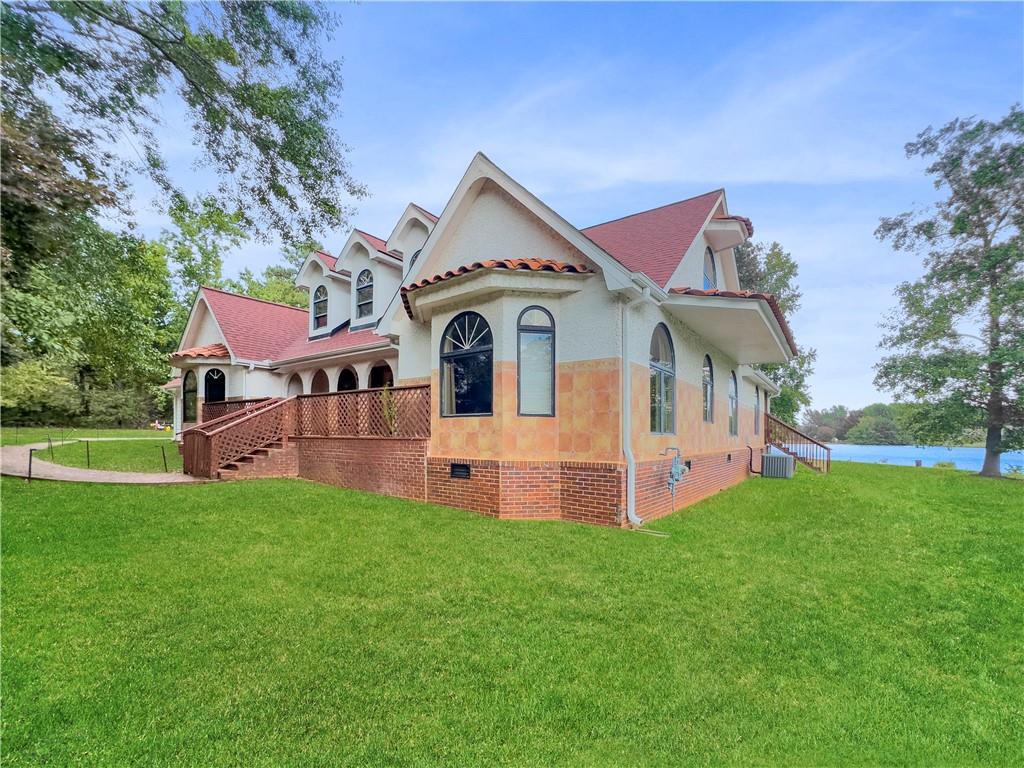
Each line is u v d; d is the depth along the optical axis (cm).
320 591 478
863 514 952
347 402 1130
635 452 820
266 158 946
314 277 1781
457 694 315
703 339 1212
